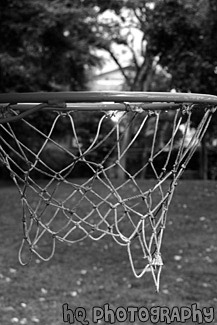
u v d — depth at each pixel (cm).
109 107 294
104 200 319
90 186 323
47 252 752
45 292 604
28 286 621
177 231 854
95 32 1312
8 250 771
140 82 1661
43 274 666
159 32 952
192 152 306
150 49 1016
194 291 605
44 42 955
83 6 1145
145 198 310
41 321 528
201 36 927
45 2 884
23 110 285
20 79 1195
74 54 1070
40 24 882
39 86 1240
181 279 641
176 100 279
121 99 264
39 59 1059
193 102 285
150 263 303
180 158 307
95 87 1939
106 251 756
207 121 304
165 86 1622
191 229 867
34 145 886
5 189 1254
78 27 1071
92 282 642
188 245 780
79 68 1239
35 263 710
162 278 645
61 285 629
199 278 646
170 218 920
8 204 1066
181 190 1110
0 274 658
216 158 1641
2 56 1044
